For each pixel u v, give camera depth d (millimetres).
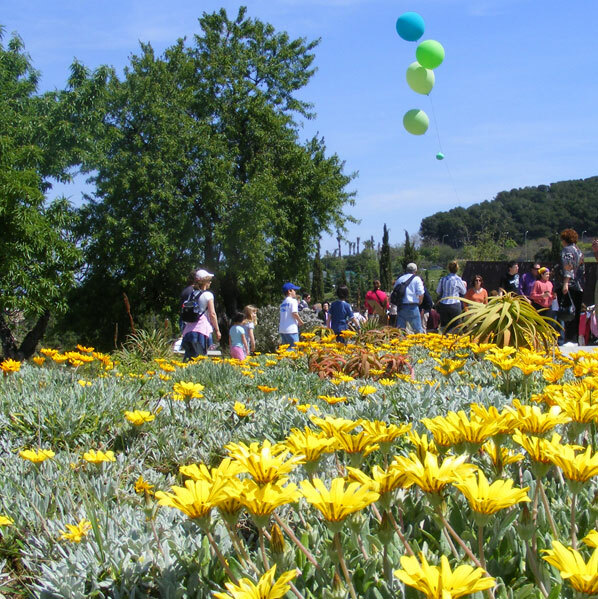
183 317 8320
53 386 4719
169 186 19984
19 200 14258
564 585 1541
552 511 1988
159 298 21547
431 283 48500
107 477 3104
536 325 6523
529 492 2082
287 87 24078
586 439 2381
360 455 1705
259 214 20734
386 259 48500
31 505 2619
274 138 23328
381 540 1452
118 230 19641
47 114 16812
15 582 2326
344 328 10781
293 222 23094
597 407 1873
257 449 1602
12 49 17531
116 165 19797
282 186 23016
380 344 7785
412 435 1673
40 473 2910
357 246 91125
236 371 6223
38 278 14492
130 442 3814
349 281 65750
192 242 20844
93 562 2037
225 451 3650
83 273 19281
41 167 16141
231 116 22781
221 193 20406
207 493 1385
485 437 1630
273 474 1412
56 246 15188
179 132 20875
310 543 1913
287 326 10688
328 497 1321
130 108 20500
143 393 5191
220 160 20938
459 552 1768
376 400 4098
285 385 5477
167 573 1804
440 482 1375
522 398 3979
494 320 6465
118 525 2348
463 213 86000
